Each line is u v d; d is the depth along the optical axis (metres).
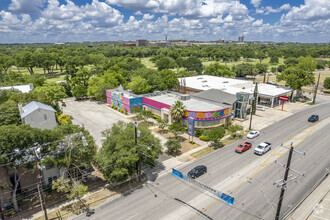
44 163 27.92
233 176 34.84
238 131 53.41
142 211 27.70
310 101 83.75
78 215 27.25
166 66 159.50
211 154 42.28
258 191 31.19
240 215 26.78
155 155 33.53
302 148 44.31
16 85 75.25
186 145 46.19
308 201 29.22
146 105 66.75
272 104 74.12
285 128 55.41
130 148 31.70
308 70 97.31
